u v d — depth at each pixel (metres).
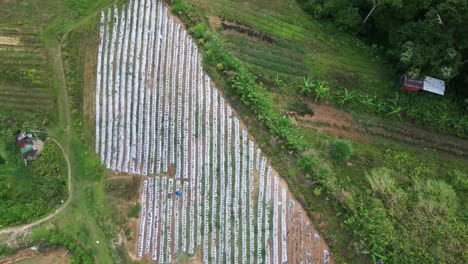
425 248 16.44
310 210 17.33
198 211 18.19
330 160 18.59
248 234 17.67
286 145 18.03
